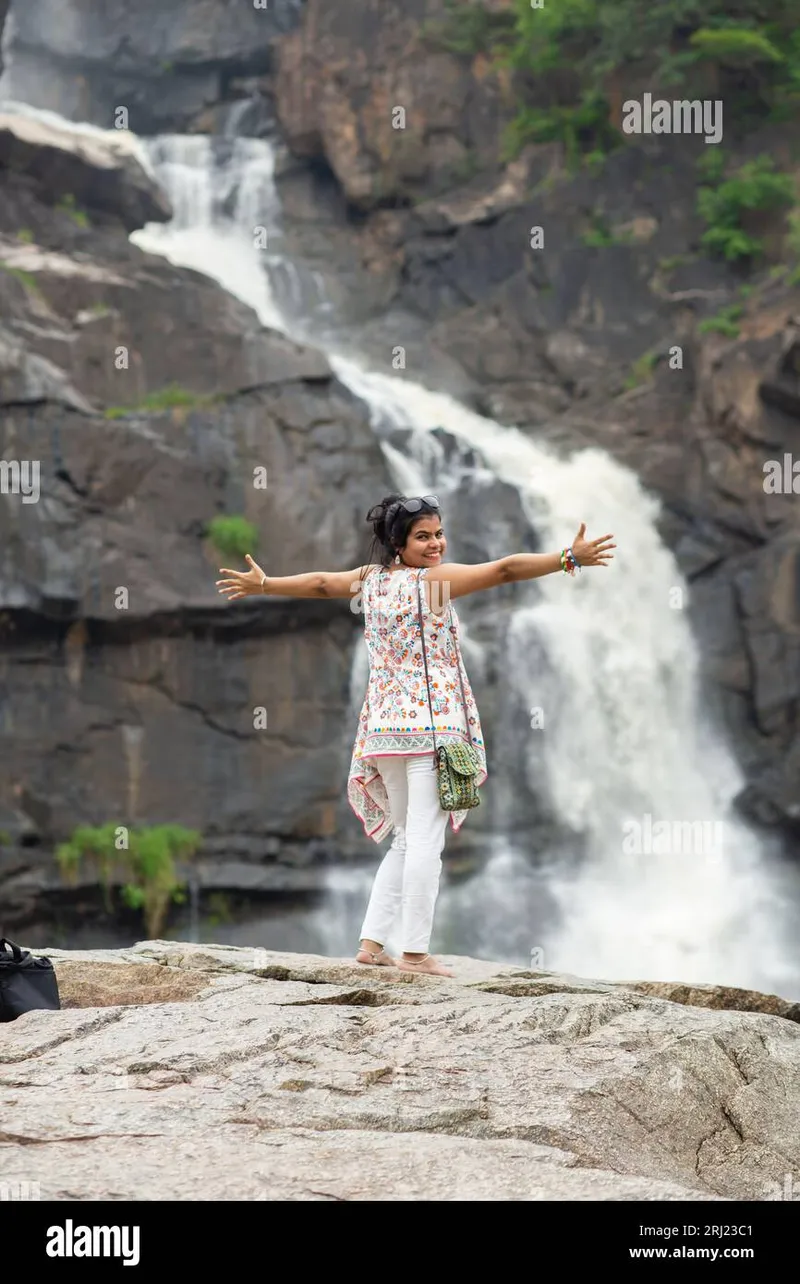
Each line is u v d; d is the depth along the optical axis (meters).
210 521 25.69
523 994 6.45
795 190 33.59
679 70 34.78
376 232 37.41
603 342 32.97
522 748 27.50
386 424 29.05
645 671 29.36
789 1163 4.63
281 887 25.16
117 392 26.45
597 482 30.38
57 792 24.20
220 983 6.28
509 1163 3.74
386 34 37.62
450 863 26.61
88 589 24.27
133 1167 3.65
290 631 25.94
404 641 6.31
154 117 39.78
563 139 35.75
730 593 29.73
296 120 38.28
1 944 5.68
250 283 36.06
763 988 27.73
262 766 25.53
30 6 39.16
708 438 30.66
